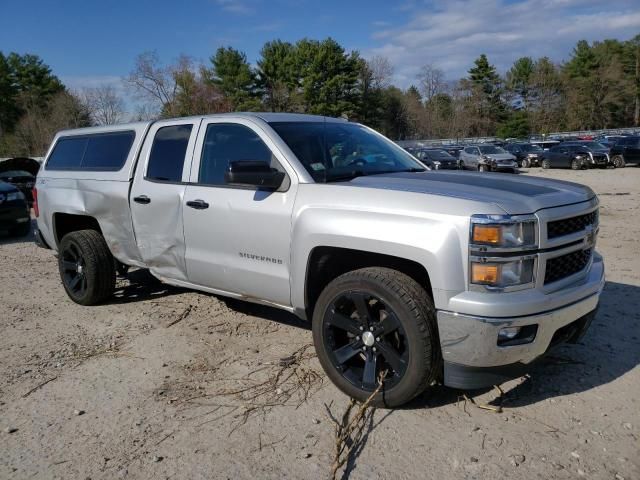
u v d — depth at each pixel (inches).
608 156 1183.6
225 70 2479.1
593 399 142.3
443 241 123.6
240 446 126.1
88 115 2175.2
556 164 1261.1
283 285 157.0
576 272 138.2
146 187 195.3
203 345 184.2
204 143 181.5
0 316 224.1
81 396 152.4
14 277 296.0
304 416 137.9
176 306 225.3
